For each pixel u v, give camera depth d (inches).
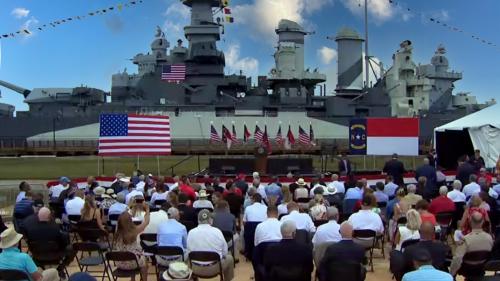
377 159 1942.7
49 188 956.0
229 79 2923.2
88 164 2034.9
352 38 3122.5
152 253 494.0
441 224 559.5
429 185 821.2
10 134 2790.4
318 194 586.9
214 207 609.6
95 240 525.3
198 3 2886.3
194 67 2901.1
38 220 454.0
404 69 2972.4
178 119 2802.7
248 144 2785.4
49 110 2940.5
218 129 2812.5
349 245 349.1
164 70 2436.0
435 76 3452.3
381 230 525.0
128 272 415.5
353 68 3120.1
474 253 386.3
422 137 2711.6
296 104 2915.8
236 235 575.2
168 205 533.3
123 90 2977.4
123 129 1018.7
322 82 3056.1
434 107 3390.7
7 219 834.2
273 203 518.0
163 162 2137.1
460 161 908.6
